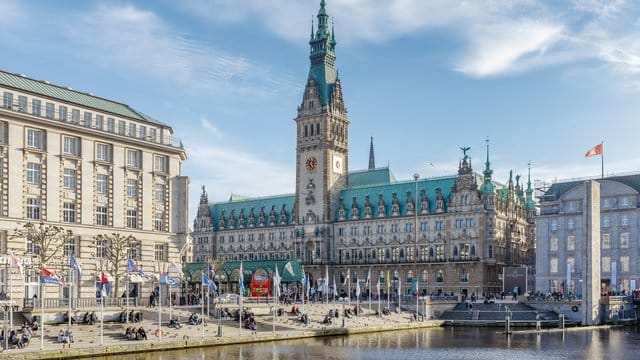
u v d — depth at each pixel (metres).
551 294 166.38
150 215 135.75
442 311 162.62
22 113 115.38
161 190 139.38
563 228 186.12
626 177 183.12
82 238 122.88
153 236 135.62
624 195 178.00
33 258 114.69
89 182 125.50
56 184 120.31
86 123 127.25
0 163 112.81
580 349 105.00
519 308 157.62
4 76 119.38
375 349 103.12
